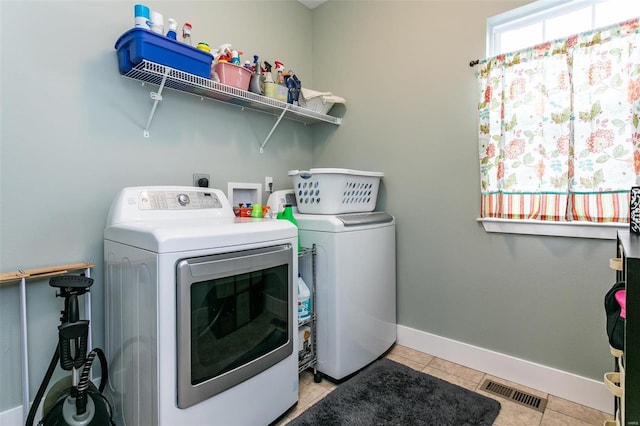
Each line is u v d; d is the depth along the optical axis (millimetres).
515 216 1717
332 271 1729
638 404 719
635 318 718
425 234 2086
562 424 1427
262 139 2314
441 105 1990
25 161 1354
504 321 1795
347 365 1776
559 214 1590
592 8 1609
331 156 2590
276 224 1442
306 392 1689
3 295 1325
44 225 1408
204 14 1938
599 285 1517
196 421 1125
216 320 1189
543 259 1665
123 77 1620
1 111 1296
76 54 1475
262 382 1356
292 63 2533
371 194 2156
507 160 1730
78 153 1490
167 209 1530
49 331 1435
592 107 1486
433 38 2016
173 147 1825
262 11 2295
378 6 2281
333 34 2566
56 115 1427
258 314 1350
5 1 1297
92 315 1534
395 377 1794
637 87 1376
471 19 1861
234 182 2129
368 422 1436
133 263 1199
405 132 2158
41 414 1379
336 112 2549
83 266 1447
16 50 1323
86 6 1501
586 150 1509
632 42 1389
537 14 1727
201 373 1140
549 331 1657
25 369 1331
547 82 1601
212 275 1150
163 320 1045
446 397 1610
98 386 1524
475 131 1864
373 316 1960
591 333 1543
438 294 2039
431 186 2049
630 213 1163
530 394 1651
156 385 1054
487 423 1427
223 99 2006
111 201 1593
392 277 2143
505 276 1785
